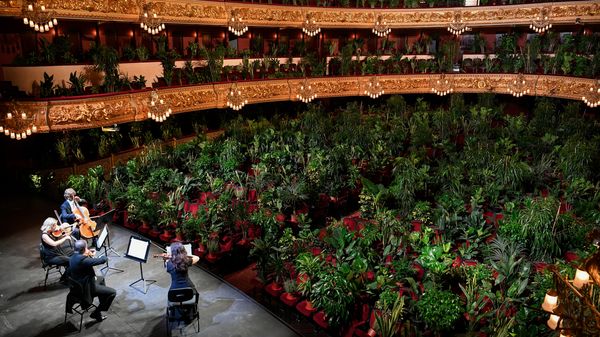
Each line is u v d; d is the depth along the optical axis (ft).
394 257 37.14
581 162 55.36
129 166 54.24
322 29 103.35
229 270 41.34
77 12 57.16
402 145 72.43
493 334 26.11
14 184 57.21
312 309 31.83
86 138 62.80
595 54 83.82
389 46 106.01
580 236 38.73
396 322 27.14
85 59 60.64
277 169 58.54
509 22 95.71
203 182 53.26
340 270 30.89
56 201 51.93
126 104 59.00
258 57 89.04
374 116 88.22
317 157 58.59
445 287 31.65
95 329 29.55
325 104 105.70
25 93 51.26
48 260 32.94
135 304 32.35
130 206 44.83
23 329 29.35
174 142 72.64
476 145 66.13
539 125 78.64
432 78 100.58
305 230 39.29
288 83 86.69
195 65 77.87
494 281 33.32
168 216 43.04
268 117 93.61
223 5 78.48
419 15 99.45
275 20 87.71
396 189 48.96
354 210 56.85
